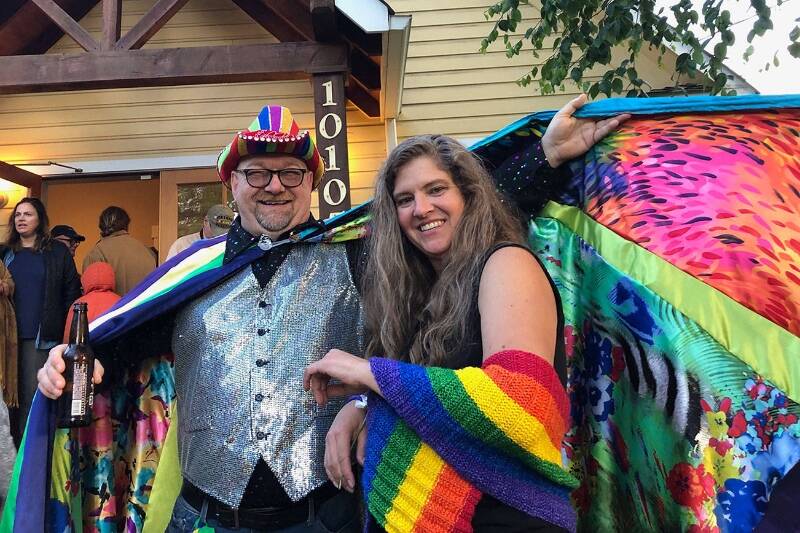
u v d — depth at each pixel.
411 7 5.41
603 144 1.54
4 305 3.60
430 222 1.33
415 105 5.30
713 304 1.33
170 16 4.13
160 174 5.18
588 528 1.49
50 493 1.68
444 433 1.07
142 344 1.87
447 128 5.27
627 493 1.42
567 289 1.58
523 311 1.12
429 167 1.31
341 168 4.03
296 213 1.70
